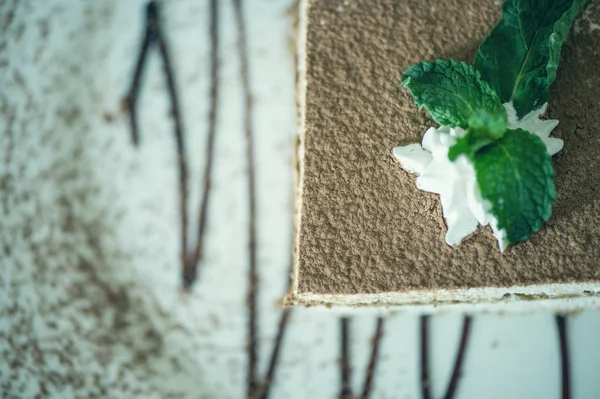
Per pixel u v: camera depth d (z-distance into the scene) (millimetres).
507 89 235
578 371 269
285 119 284
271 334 275
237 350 274
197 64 286
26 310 279
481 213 234
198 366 274
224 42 286
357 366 271
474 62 236
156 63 286
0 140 285
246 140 283
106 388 274
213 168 283
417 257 242
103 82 286
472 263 242
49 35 286
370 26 252
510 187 224
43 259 281
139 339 276
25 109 285
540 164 226
